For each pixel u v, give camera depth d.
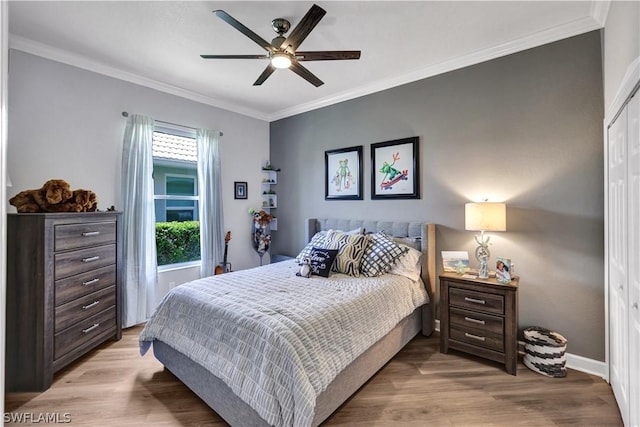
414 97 3.28
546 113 2.50
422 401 2.01
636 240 1.56
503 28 2.42
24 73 2.62
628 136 1.66
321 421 1.73
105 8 2.19
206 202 3.88
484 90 2.82
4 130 0.88
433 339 2.94
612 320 2.09
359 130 3.76
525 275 2.61
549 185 2.49
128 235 3.20
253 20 2.34
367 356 2.15
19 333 2.15
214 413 1.92
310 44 2.65
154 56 2.89
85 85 2.98
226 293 2.25
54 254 2.24
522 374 2.32
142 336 2.30
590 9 2.17
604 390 2.11
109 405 1.99
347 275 2.85
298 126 4.46
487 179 2.80
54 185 2.33
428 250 3.02
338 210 4.00
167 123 3.62
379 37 2.55
